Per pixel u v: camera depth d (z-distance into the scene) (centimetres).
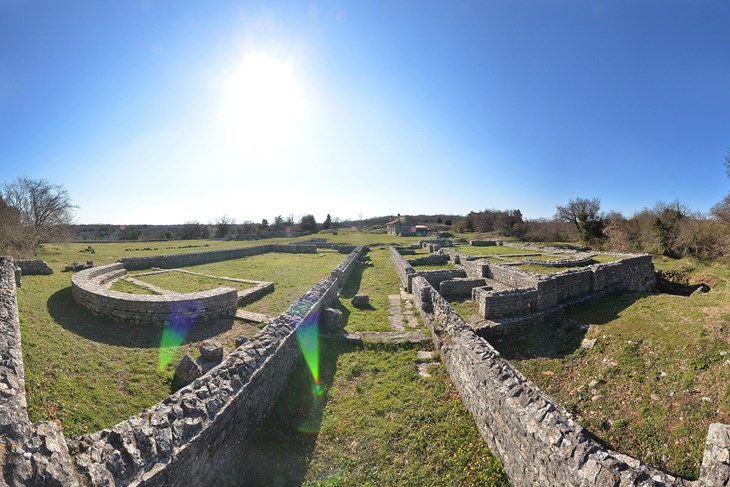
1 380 495
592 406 841
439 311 1153
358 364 932
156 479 378
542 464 450
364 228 9038
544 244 4538
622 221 4284
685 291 2227
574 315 1353
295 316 947
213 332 1098
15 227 2522
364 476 549
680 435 691
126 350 905
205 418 481
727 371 817
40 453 339
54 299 1287
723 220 2905
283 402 724
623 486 366
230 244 4475
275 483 529
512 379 595
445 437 633
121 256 2775
